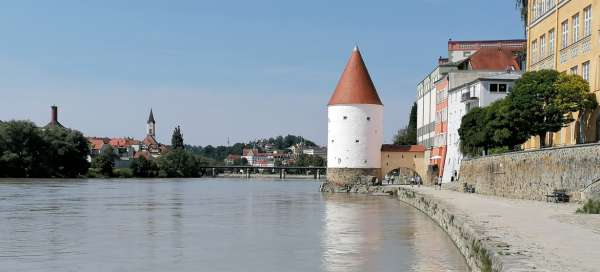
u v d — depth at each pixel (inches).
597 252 758.5
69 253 1244.5
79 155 6579.7
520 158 2103.8
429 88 5054.1
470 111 3287.4
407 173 5403.5
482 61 4505.4
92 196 3309.5
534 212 1416.1
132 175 7765.8
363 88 4315.9
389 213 2250.2
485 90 3560.5
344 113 4301.2
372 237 1491.1
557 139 2512.3
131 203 2775.6
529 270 623.8
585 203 1475.1
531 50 2834.6
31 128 6087.6
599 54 2087.8
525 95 2282.2
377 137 4362.7
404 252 1236.5
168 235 1541.6
